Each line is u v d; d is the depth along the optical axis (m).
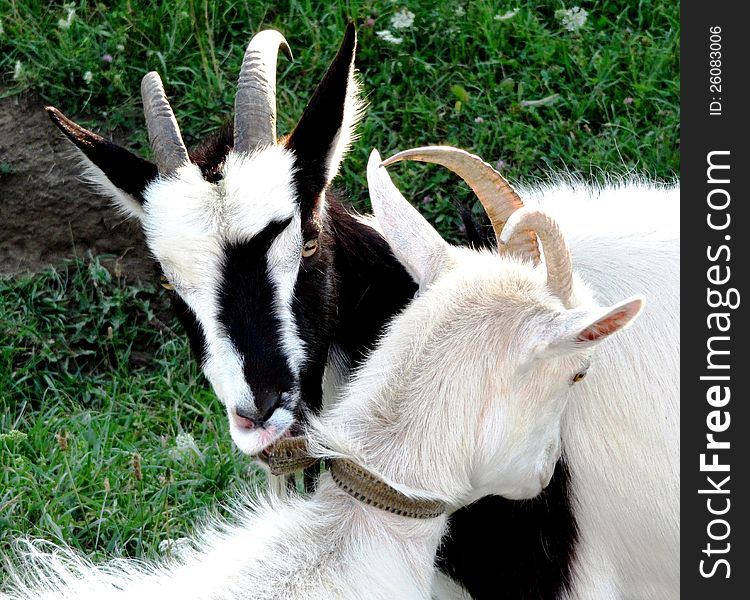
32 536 6.46
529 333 4.50
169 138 5.21
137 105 9.06
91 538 6.54
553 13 9.65
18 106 8.98
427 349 4.58
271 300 5.03
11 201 8.62
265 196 5.01
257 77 5.34
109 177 5.31
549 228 4.55
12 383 7.88
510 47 9.37
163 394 7.81
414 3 9.44
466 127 8.88
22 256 8.54
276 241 5.05
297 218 5.15
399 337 4.69
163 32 9.32
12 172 8.67
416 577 4.56
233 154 5.18
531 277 4.73
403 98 9.08
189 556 4.88
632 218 5.69
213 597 4.45
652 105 9.06
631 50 9.19
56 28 9.38
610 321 4.32
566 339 4.40
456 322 4.60
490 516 5.26
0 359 7.98
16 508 6.70
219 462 7.02
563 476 5.25
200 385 7.94
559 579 5.32
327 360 5.62
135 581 4.73
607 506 5.30
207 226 4.97
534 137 8.75
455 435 4.51
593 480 5.27
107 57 9.09
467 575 5.43
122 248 8.59
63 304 8.32
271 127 5.28
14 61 9.16
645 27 9.60
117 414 7.64
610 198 5.89
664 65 9.20
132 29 9.32
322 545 4.54
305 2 9.50
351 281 5.70
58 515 6.65
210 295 4.98
